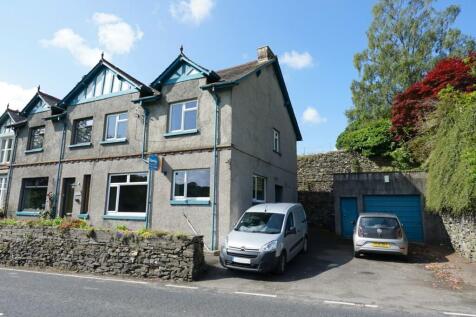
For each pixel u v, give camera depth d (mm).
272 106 17688
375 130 20703
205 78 13703
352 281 8305
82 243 10008
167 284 8070
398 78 25391
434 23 26141
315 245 14023
